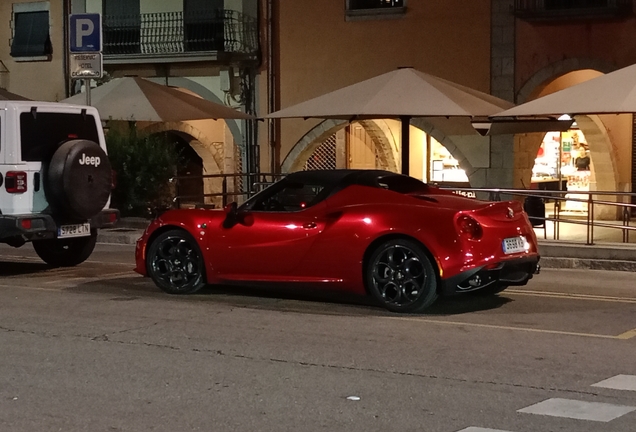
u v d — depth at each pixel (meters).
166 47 26.84
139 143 20.64
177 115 20.02
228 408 6.72
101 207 13.09
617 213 24.02
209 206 18.61
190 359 8.14
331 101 17.58
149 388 7.25
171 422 6.41
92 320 9.82
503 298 11.18
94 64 16.23
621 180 24.08
